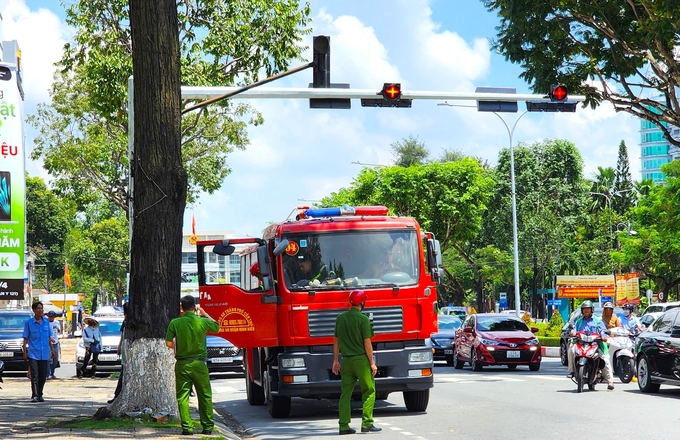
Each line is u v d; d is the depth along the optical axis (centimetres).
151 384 1495
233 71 3278
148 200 1506
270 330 1727
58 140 4381
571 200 8531
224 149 4269
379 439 1369
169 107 1516
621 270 8181
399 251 1752
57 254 10244
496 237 8419
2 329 3456
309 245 1738
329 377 1712
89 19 3262
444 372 3097
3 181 2181
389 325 1717
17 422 1534
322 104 2209
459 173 7238
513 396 2036
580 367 2094
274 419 1809
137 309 1504
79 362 3262
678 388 2225
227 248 1750
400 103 2288
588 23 2889
